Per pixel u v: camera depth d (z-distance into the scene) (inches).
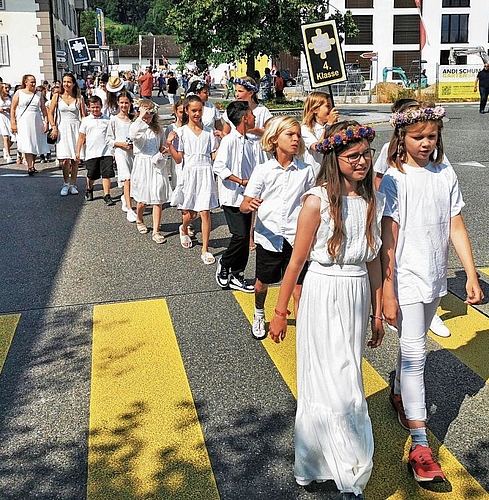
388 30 2294.5
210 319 226.5
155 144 320.2
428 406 166.9
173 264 290.0
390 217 138.2
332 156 123.9
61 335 215.2
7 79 1214.3
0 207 414.9
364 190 126.3
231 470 143.1
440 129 140.9
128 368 190.9
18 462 147.9
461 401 169.0
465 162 533.6
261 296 207.0
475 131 762.8
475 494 133.1
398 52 2311.8
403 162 143.3
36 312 235.8
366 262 130.7
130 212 372.2
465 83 1405.0
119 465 145.3
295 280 129.7
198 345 205.9
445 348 199.8
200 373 187.5
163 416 164.9
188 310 235.1
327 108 234.5
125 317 229.3
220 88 2460.6
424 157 140.4
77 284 265.4
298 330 131.0
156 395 175.0
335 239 124.1
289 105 1003.9
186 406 169.5
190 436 155.9
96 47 2006.6
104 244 324.5
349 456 123.3
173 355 198.8
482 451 147.7
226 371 188.4
